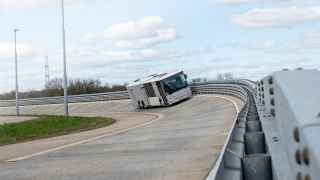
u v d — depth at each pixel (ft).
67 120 160.97
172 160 49.93
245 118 44.11
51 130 131.85
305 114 9.78
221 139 67.05
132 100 215.72
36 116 220.02
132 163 50.16
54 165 53.62
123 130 108.47
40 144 89.56
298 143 9.45
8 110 318.65
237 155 27.02
